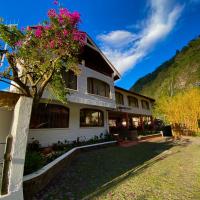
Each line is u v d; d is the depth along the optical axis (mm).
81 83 15617
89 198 5070
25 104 4684
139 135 22531
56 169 7234
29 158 6082
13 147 4266
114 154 11875
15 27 7426
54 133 13312
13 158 4188
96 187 5910
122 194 5328
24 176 5172
